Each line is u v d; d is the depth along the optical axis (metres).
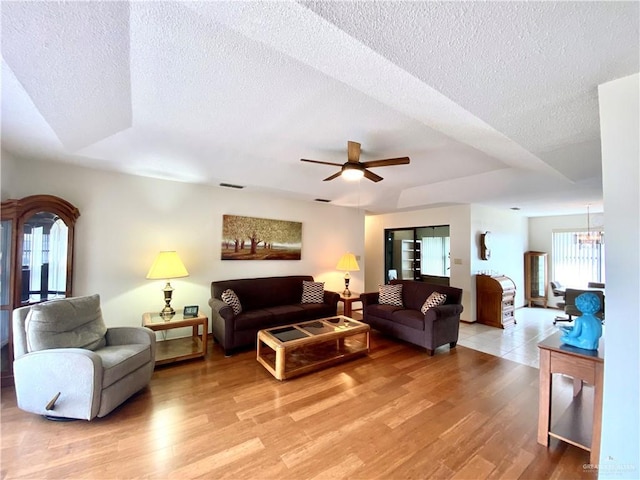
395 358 3.41
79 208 3.24
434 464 1.73
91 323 2.60
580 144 1.97
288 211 4.97
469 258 5.21
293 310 3.97
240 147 3.07
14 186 2.88
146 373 2.53
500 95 1.36
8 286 2.57
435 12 0.88
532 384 2.77
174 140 2.85
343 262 4.86
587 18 0.89
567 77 1.21
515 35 0.97
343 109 2.19
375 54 1.09
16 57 1.36
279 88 1.92
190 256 3.98
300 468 1.69
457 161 3.42
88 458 1.74
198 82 1.85
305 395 2.52
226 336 3.37
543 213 6.49
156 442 1.89
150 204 3.70
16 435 1.94
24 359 2.08
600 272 6.16
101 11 1.23
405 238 6.66
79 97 1.87
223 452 1.81
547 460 1.77
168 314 3.33
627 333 1.21
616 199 1.23
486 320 5.08
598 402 1.67
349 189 4.72
